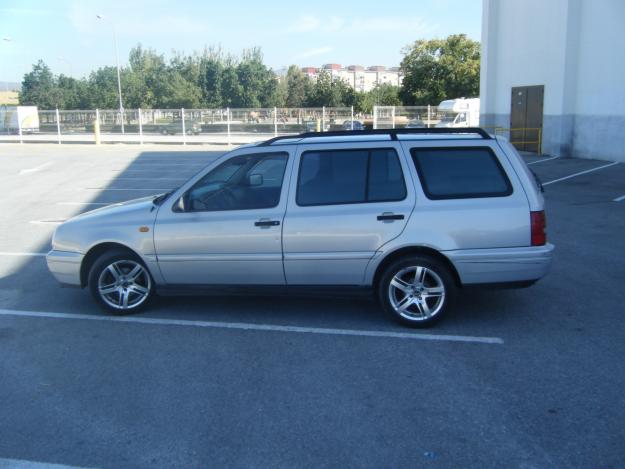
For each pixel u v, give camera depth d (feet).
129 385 15.24
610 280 23.66
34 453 12.23
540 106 78.59
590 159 69.51
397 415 13.42
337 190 18.58
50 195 52.90
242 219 18.88
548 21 75.36
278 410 13.76
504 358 16.42
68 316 20.67
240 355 16.99
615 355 16.51
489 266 18.03
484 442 12.26
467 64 172.96
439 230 17.98
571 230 33.14
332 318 19.85
